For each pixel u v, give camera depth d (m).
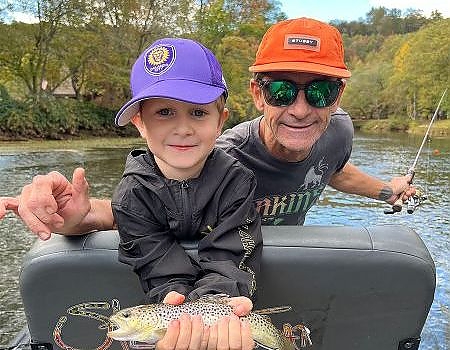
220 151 0.60
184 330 0.42
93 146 6.16
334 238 0.59
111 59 8.66
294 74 0.66
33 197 0.51
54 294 0.60
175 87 0.53
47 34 8.22
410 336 0.59
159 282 0.53
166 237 0.56
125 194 0.56
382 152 4.76
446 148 5.18
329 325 0.59
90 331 0.61
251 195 0.57
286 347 0.52
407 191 1.04
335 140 0.82
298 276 0.58
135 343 0.57
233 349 0.43
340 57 0.68
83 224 0.60
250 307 0.46
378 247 0.57
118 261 0.58
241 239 0.54
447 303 1.21
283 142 0.69
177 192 0.56
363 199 2.48
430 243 1.78
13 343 0.79
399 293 0.58
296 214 0.83
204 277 0.52
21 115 7.05
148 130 0.56
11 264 1.66
